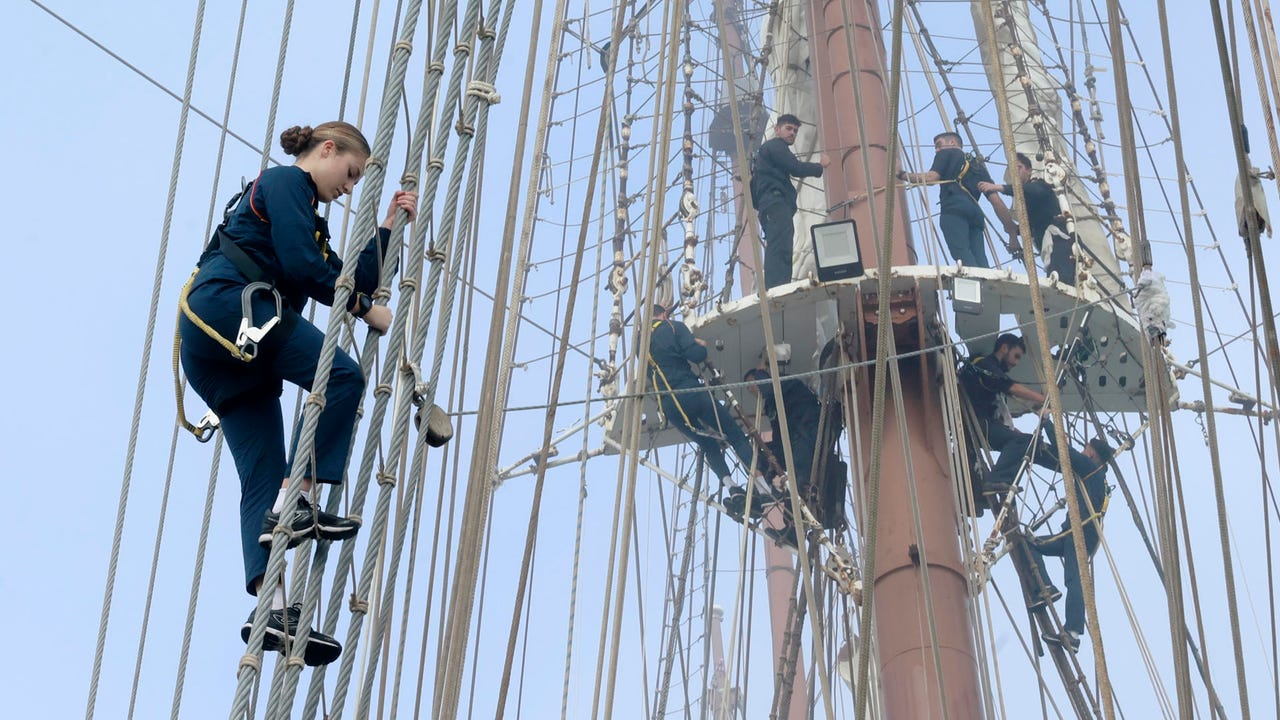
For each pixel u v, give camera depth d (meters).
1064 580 19.27
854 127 20.23
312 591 6.87
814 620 9.84
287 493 6.67
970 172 19.05
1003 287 18.03
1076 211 20.14
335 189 7.50
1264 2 7.58
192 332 7.11
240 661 6.47
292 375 7.18
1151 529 17.89
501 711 10.07
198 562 9.87
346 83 10.43
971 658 18.28
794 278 19.94
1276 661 9.30
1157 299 7.87
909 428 19.03
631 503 10.36
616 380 18.98
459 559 8.99
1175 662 7.49
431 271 7.36
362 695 7.37
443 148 7.41
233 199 7.41
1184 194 7.64
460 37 7.57
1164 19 7.70
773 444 19.16
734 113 10.28
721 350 19.17
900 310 18.52
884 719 18.34
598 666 9.98
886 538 18.92
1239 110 7.16
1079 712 19.06
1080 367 19.02
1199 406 18.89
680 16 10.47
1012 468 19.06
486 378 9.52
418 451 7.54
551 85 11.25
